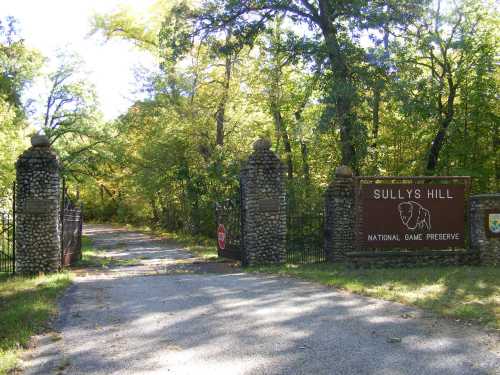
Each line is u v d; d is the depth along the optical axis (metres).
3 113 26.83
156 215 52.25
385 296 9.99
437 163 25.30
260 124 32.31
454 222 16.06
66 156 39.38
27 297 10.70
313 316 8.47
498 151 25.02
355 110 22.41
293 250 18.67
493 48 23.69
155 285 12.50
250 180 17.64
